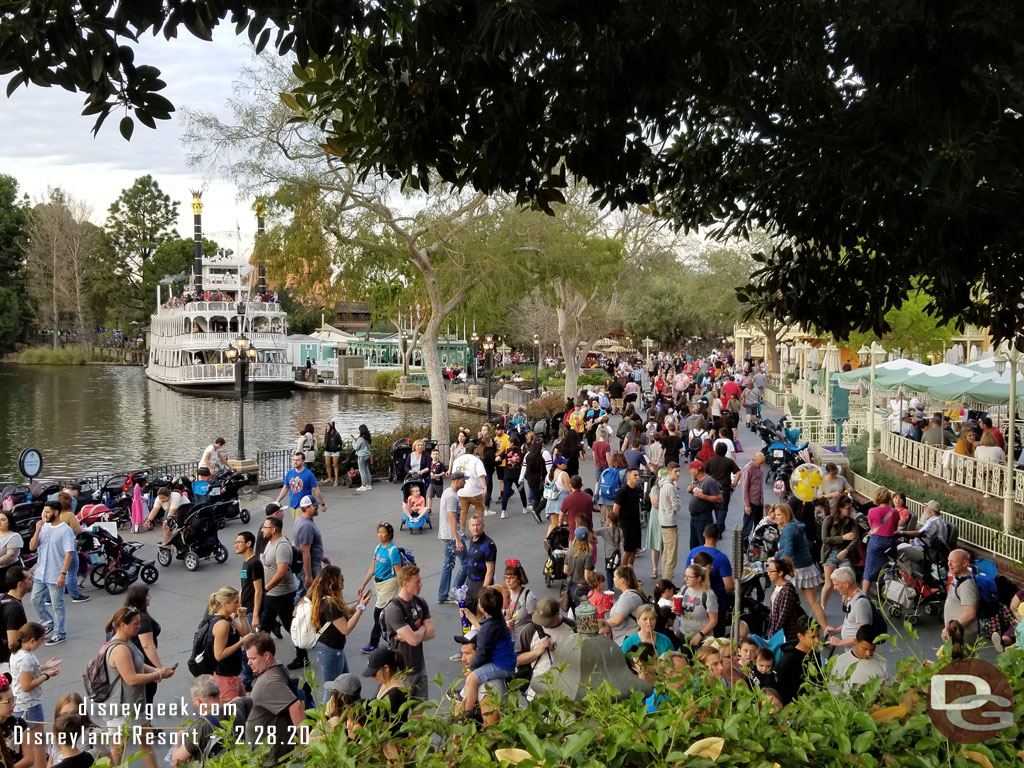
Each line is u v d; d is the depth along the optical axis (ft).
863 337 94.63
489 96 15.66
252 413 182.39
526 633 24.64
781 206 19.93
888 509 36.81
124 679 22.50
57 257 336.29
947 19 11.87
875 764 10.69
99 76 12.12
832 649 29.89
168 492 53.21
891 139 14.49
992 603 30.40
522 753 9.74
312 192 76.18
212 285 309.01
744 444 89.20
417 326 207.72
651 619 22.63
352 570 45.32
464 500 50.93
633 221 129.80
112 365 346.33
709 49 14.25
